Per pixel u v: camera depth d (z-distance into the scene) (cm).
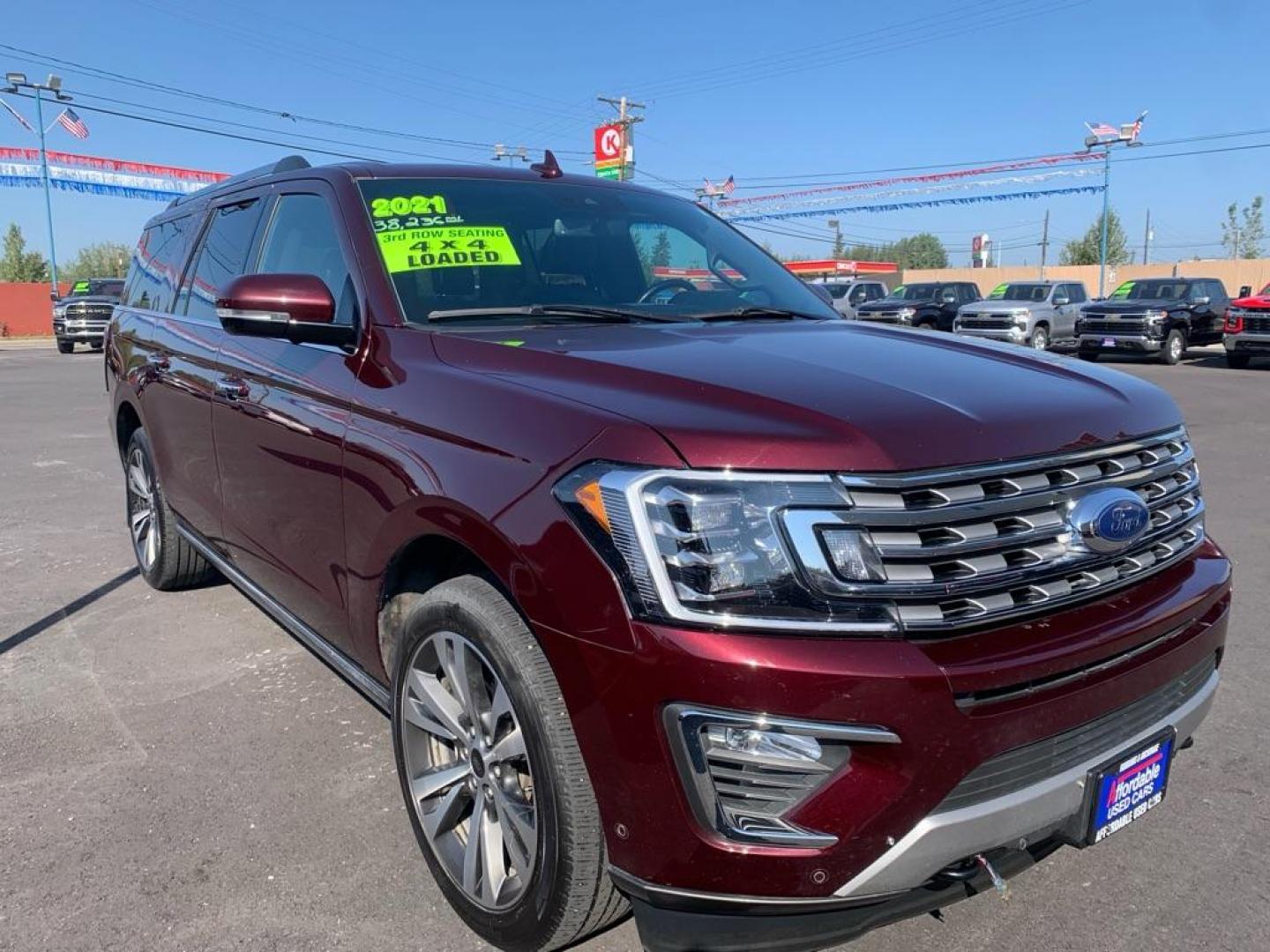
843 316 383
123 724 379
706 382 226
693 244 398
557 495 212
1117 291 2477
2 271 7425
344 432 289
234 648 456
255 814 315
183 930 260
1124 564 232
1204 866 288
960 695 195
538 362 253
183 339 434
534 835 226
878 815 192
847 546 194
